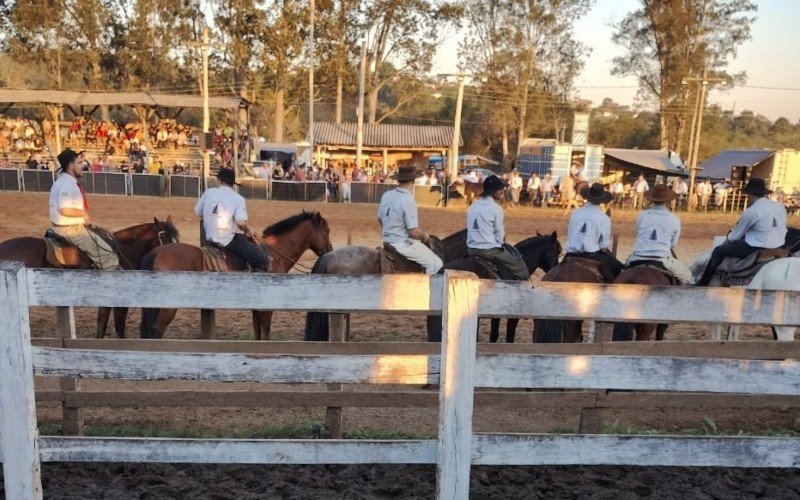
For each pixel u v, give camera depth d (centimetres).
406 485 452
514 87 5081
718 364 349
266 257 747
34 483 330
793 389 353
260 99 4906
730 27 4872
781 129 10750
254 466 476
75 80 5072
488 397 504
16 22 4578
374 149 4144
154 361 337
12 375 318
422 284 344
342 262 723
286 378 342
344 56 4600
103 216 1961
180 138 3509
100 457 344
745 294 354
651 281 669
